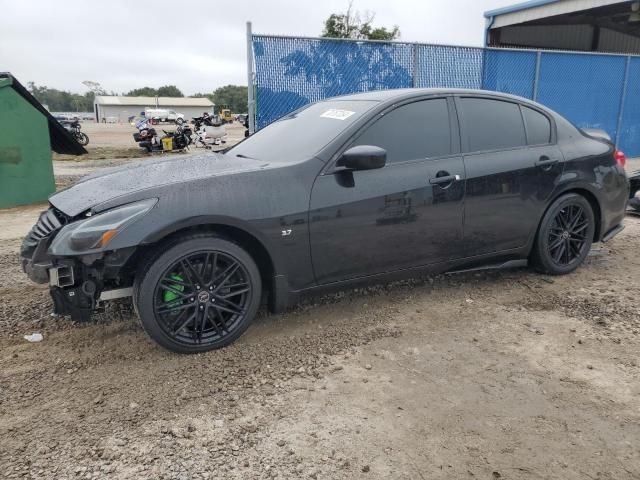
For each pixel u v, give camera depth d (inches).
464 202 158.1
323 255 140.3
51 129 365.7
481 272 192.7
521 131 173.8
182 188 126.3
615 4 519.8
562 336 141.6
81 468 91.3
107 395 113.7
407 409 108.6
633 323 148.9
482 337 141.3
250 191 130.6
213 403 110.8
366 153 133.7
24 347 135.6
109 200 124.4
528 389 116.0
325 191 138.0
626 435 100.2
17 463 92.5
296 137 157.1
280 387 116.8
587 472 90.4
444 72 378.9
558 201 178.4
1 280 187.9
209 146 826.2
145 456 94.3
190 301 128.2
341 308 160.4
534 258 181.8
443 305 162.9
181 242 124.3
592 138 193.2
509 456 94.5
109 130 1868.8
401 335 142.5
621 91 482.0
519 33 672.4
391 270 152.8
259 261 138.9
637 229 261.6
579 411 107.8
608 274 191.5
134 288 124.3
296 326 147.8
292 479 88.6
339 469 91.1
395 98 154.4
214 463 92.6
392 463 92.7
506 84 412.2
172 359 129.0
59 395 114.0
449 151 158.6
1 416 106.4
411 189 148.5
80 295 123.6
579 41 715.4
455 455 94.7
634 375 121.5
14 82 328.5
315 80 337.1
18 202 345.7
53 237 125.3
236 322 134.7
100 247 117.0
